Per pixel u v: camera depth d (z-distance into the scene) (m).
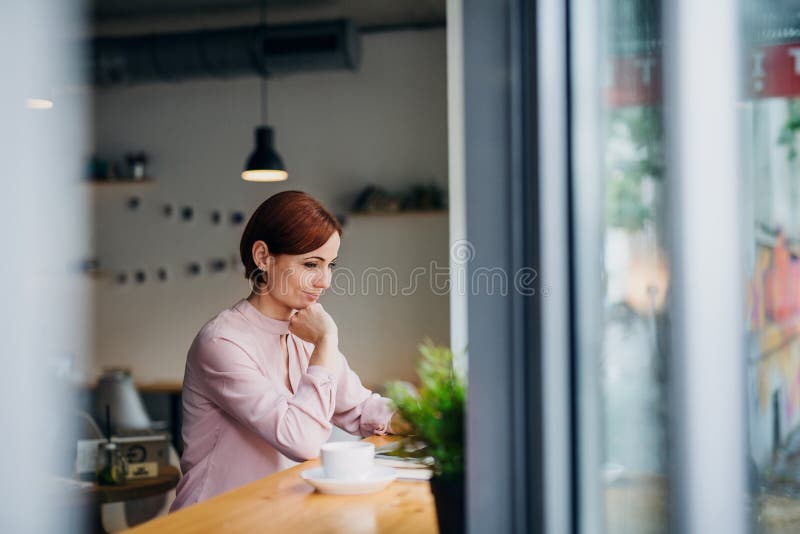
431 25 5.51
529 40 0.82
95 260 6.02
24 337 0.64
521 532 0.83
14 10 0.65
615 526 0.82
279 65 5.20
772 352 0.79
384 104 5.59
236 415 1.73
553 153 0.82
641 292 0.80
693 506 0.78
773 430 0.79
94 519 2.16
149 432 2.85
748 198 0.79
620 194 0.81
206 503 1.31
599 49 0.82
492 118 0.83
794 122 0.79
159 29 5.62
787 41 0.79
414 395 1.03
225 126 5.89
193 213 5.96
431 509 1.27
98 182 5.96
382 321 5.43
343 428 1.93
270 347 1.82
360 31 5.59
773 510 0.79
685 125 0.78
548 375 0.81
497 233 0.83
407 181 5.54
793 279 0.79
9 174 0.64
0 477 0.62
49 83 0.67
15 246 0.64
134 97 6.02
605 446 0.82
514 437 0.83
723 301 0.78
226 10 5.31
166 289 6.00
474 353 0.84
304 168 5.71
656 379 0.81
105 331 6.01
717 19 0.77
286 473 1.55
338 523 1.19
